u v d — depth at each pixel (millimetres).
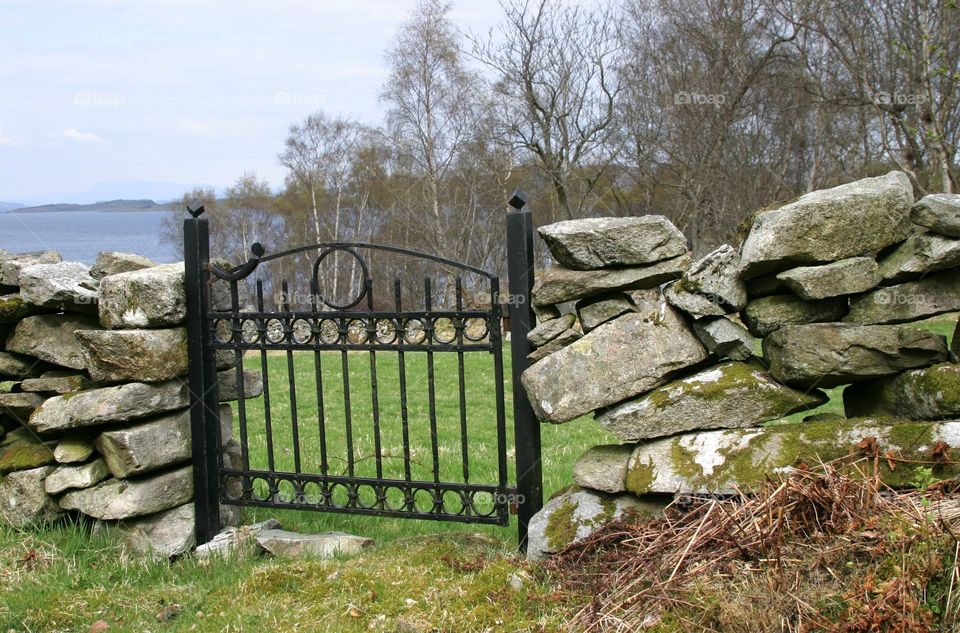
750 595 2998
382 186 29641
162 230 38438
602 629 3178
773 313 3676
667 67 20641
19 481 4828
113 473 4672
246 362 15867
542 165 22969
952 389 3270
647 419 3785
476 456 7340
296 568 4152
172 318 4703
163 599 4012
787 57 19078
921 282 3461
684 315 3857
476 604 3594
